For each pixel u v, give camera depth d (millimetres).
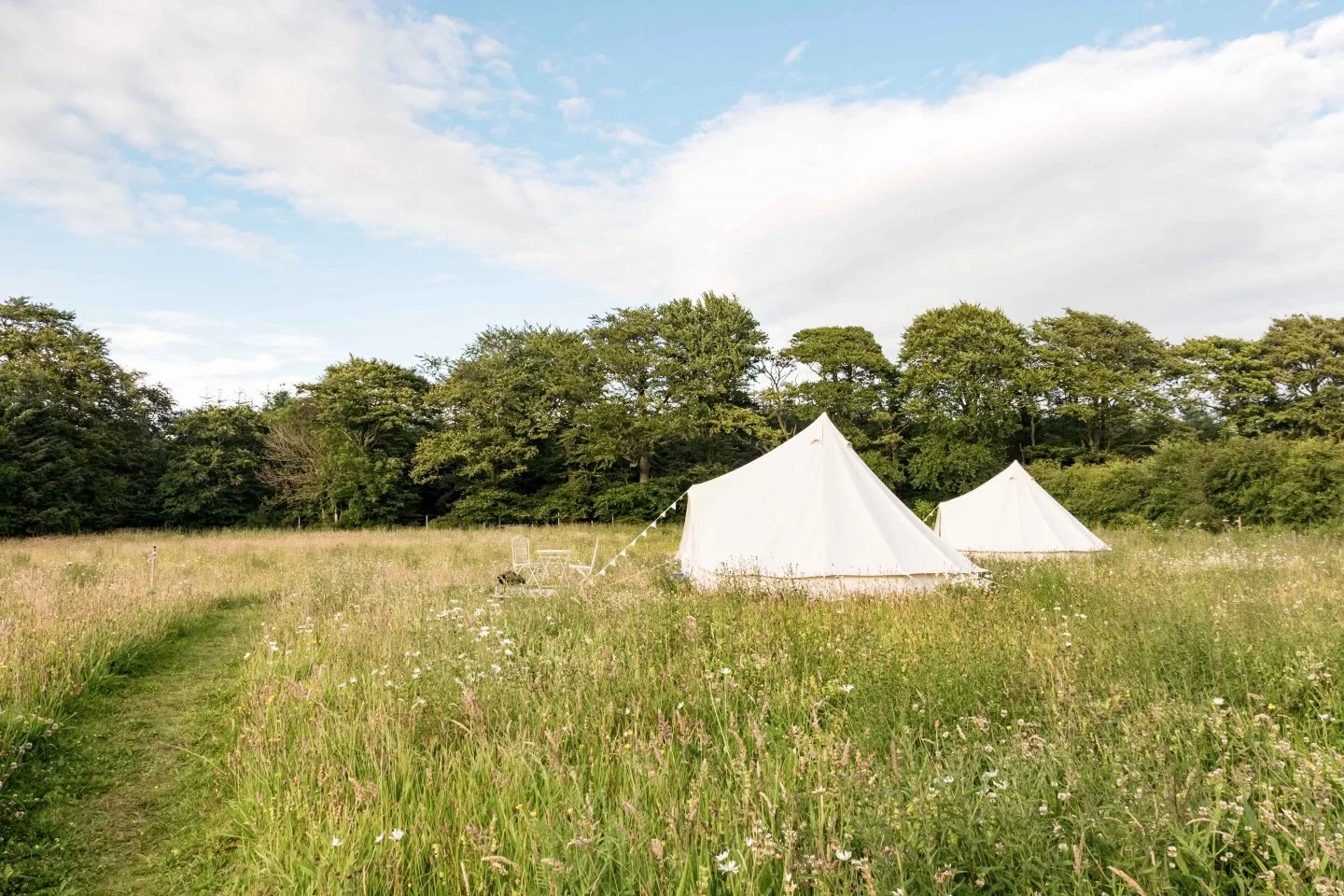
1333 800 3057
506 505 41250
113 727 5867
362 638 7348
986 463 37719
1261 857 2746
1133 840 2693
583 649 6086
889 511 11523
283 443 39031
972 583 9586
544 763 4141
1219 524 23703
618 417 39781
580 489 41188
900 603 8547
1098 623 6594
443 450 40375
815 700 4750
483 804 3586
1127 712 4199
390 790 3854
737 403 44250
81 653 7113
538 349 42281
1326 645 4887
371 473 39875
